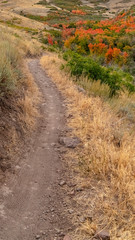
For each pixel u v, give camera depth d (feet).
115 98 28.76
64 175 13.10
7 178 12.18
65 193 11.70
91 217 10.07
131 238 8.88
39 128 18.49
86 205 10.85
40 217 10.15
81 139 17.02
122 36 133.28
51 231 9.49
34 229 9.52
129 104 26.66
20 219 9.92
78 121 19.75
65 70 37.19
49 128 18.78
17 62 27.81
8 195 11.11
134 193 11.17
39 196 11.39
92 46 119.55
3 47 26.30
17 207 10.53
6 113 17.12
